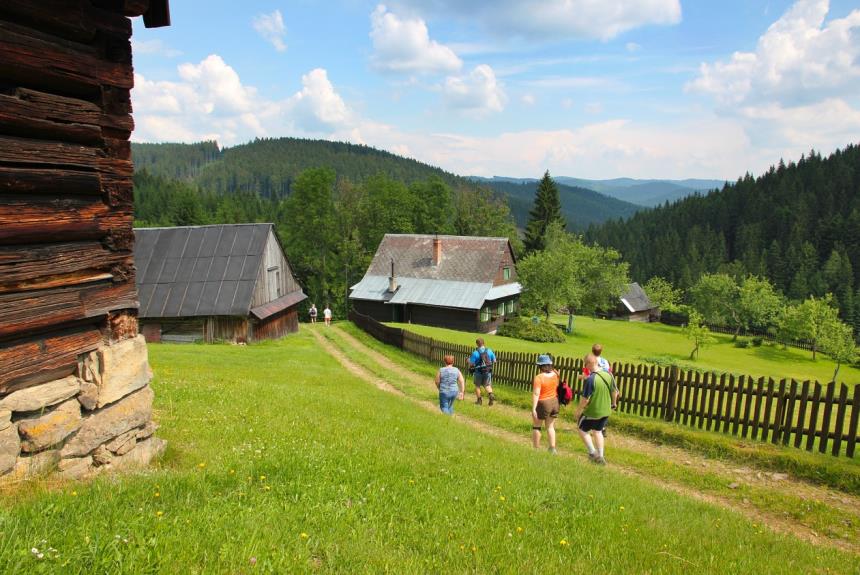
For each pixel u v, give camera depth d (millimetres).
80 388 5180
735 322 73312
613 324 70375
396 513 5203
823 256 119500
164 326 31562
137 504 4293
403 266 53625
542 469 7938
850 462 9812
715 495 8977
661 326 76750
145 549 3535
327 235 70562
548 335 45594
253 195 151125
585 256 59188
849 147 161000
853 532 7574
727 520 6738
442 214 83062
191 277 32094
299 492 5375
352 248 72062
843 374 47719
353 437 8547
